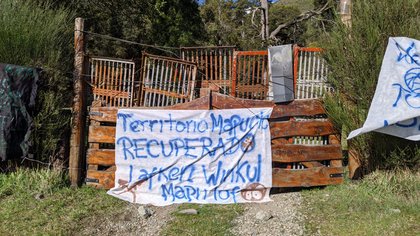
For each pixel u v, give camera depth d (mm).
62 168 6836
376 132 6148
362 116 6254
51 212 5793
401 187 5965
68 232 5340
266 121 6418
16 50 6797
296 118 6660
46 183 6406
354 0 6543
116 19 15250
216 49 7418
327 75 6691
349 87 6363
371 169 6391
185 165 6453
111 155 6648
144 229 5496
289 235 5121
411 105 5801
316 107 6465
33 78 6555
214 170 6418
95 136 6668
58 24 7402
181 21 21453
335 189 6273
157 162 6512
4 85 6398
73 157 6688
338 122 6336
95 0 13609
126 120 6602
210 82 7422
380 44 6188
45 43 7020
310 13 20297
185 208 6105
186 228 5418
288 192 6473
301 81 6805
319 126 6453
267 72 7090
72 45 7621
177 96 7156
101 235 5332
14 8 7188
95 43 14609
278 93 6461
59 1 11484
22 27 6906
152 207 6207
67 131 6938
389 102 5832
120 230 5465
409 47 5953
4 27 6836
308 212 5652
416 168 6145
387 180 6078
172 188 6445
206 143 6453
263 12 21141
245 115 6445
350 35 6426
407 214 5297
